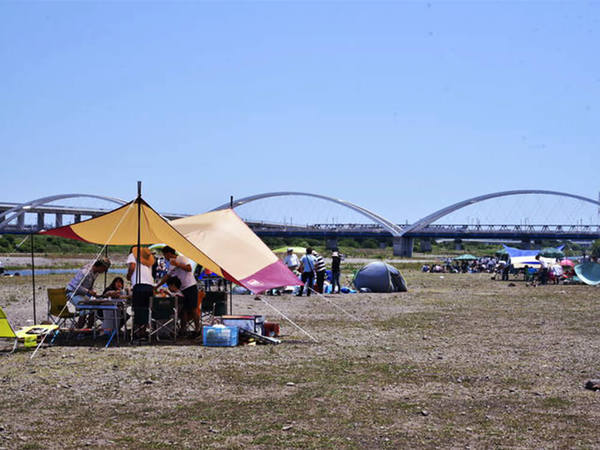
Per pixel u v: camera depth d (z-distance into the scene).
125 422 6.91
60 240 97.69
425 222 151.25
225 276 14.59
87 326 13.84
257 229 177.00
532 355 11.32
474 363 10.50
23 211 150.75
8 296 23.53
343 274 45.50
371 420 7.05
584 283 36.41
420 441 6.31
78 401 7.83
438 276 49.31
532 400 8.00
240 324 13.16
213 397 8.08
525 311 19.61
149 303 12.78
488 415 7.29
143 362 10.45
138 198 14.05
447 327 15.42
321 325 15.79
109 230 15.22
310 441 6.28
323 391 8.42
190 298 13.42
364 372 9.71
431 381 9.09
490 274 54.75
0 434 6.43
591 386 8.62
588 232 150.88
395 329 15.02
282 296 24.83
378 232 157.75
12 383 8.80
